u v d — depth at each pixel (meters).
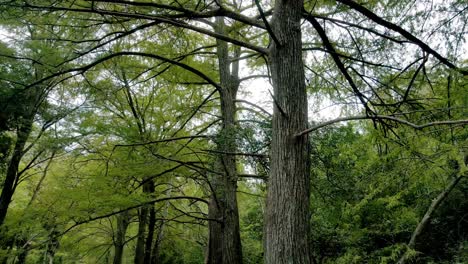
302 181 3.58
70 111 7.80
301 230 3.41
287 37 4.02
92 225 11.52
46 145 7.90
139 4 3.78
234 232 6.42
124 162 7.04
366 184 6.39
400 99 5.19
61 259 16.84
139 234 10.94
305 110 3.87
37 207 7.53
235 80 7.91
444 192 6.93
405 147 4.74
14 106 6.63
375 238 9.23
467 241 7.28
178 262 16.44
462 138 4.86
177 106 9.09
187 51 6.95
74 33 4.84
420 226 7.45
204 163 6.71
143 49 6.44
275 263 3.35
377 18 4.21
